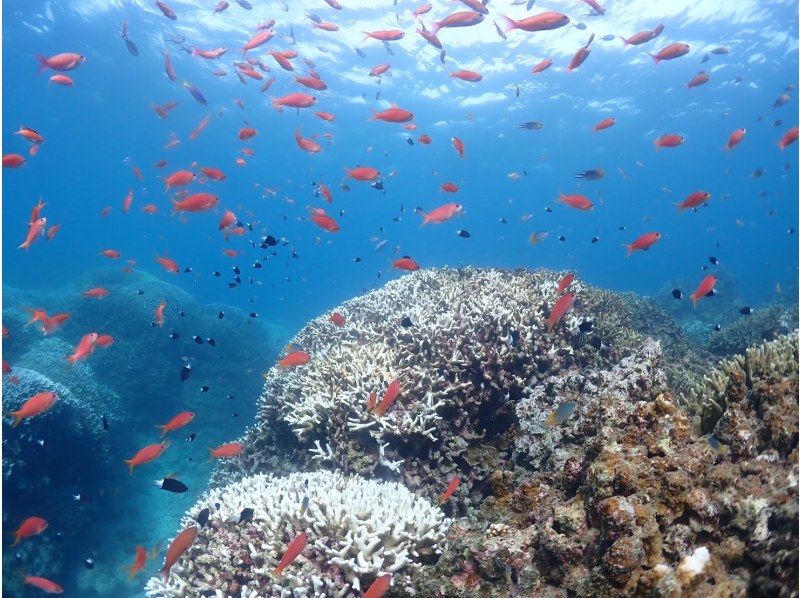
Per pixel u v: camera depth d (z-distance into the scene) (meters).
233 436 15.91
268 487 5.06
